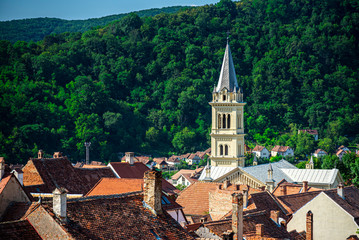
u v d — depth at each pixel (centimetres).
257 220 6094
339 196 8219
